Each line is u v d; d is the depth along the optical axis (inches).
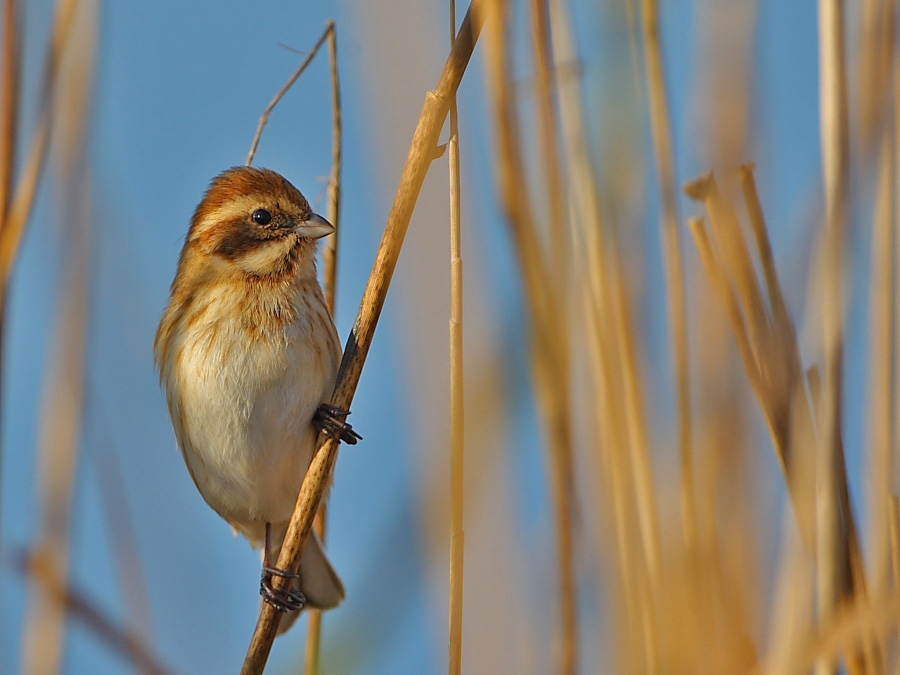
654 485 271.9
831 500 243.3
